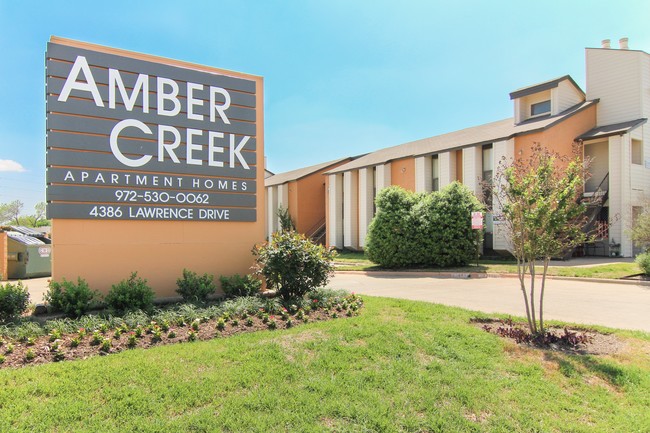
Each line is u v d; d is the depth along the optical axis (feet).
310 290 25.85
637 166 57.41
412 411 11.46
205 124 27.14
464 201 50.11
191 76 26.73
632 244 54.80
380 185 76.23
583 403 12.17
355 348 15.92
